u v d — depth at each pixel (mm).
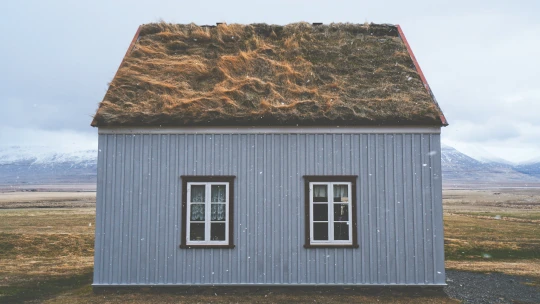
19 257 18891
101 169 10883
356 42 14062
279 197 10836
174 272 10672
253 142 10969
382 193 10766
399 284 10547
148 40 14164
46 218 36906
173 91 11820
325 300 10055
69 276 14305
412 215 10711
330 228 10750
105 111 10961
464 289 11758
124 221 10797
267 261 10695
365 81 12250
